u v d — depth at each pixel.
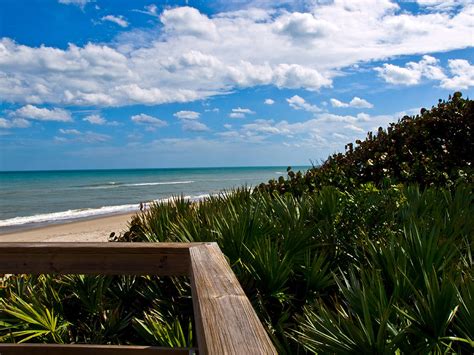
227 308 1.51
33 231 18.72
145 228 5.66
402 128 8.80
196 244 2.58
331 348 2.36
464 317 2.49
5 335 3.23
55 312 3.68
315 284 3.66
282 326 3.14
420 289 2.95
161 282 3.97
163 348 2.42
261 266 3.62
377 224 4.55
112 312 3.58
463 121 8.45
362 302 2.41
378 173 7.81
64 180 94.81
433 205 4.95
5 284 4.31
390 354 2.24
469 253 3.33
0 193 49.62
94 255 2.58
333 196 4.97
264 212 5.00
